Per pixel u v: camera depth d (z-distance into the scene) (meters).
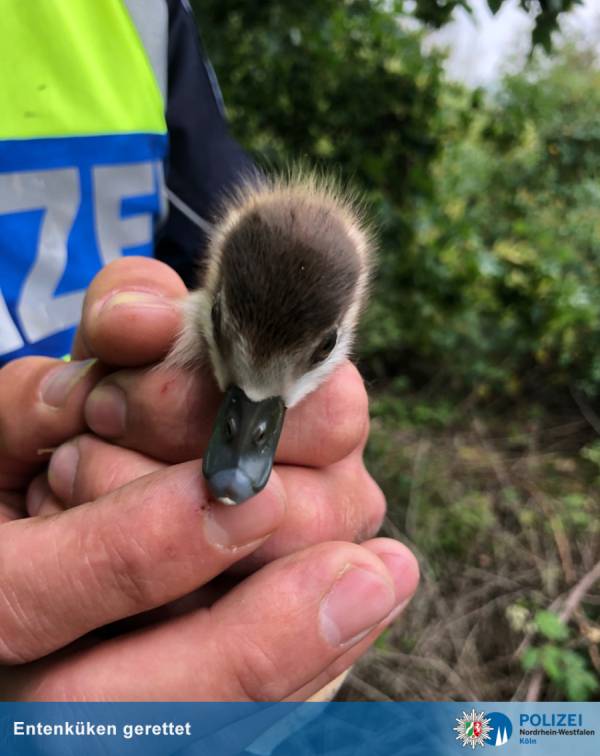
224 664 0.10
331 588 0.10
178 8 0.21
